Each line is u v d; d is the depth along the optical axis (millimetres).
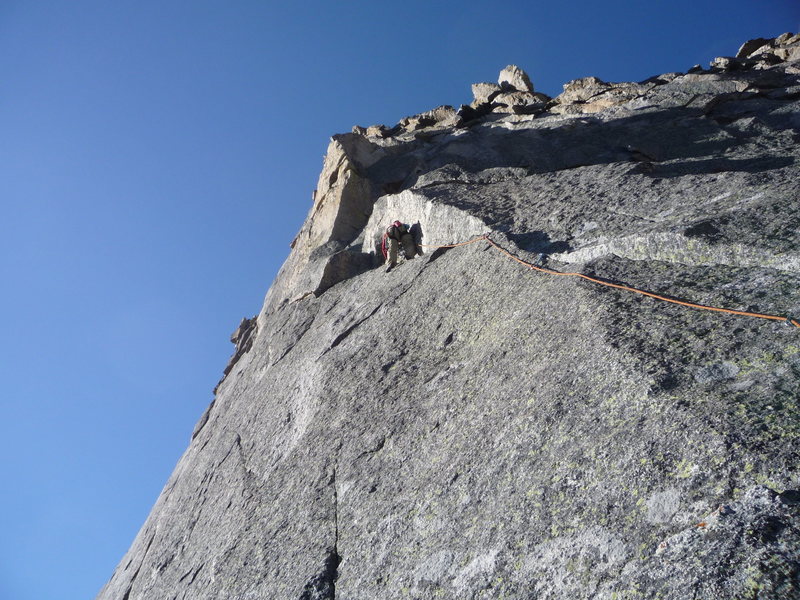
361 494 6961
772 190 7980
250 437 11086
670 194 9320
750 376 4730
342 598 5773
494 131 18812
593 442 4977
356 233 16422
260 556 7277
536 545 4609
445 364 8188
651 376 5164
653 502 4191
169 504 12680
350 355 10227
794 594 3184
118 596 11336
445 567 5133
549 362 6324
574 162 14969
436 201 12266
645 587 3703
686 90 18703
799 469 3764
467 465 5984
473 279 9430
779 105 17078
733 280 6227
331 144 18688
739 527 3607
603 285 7066
